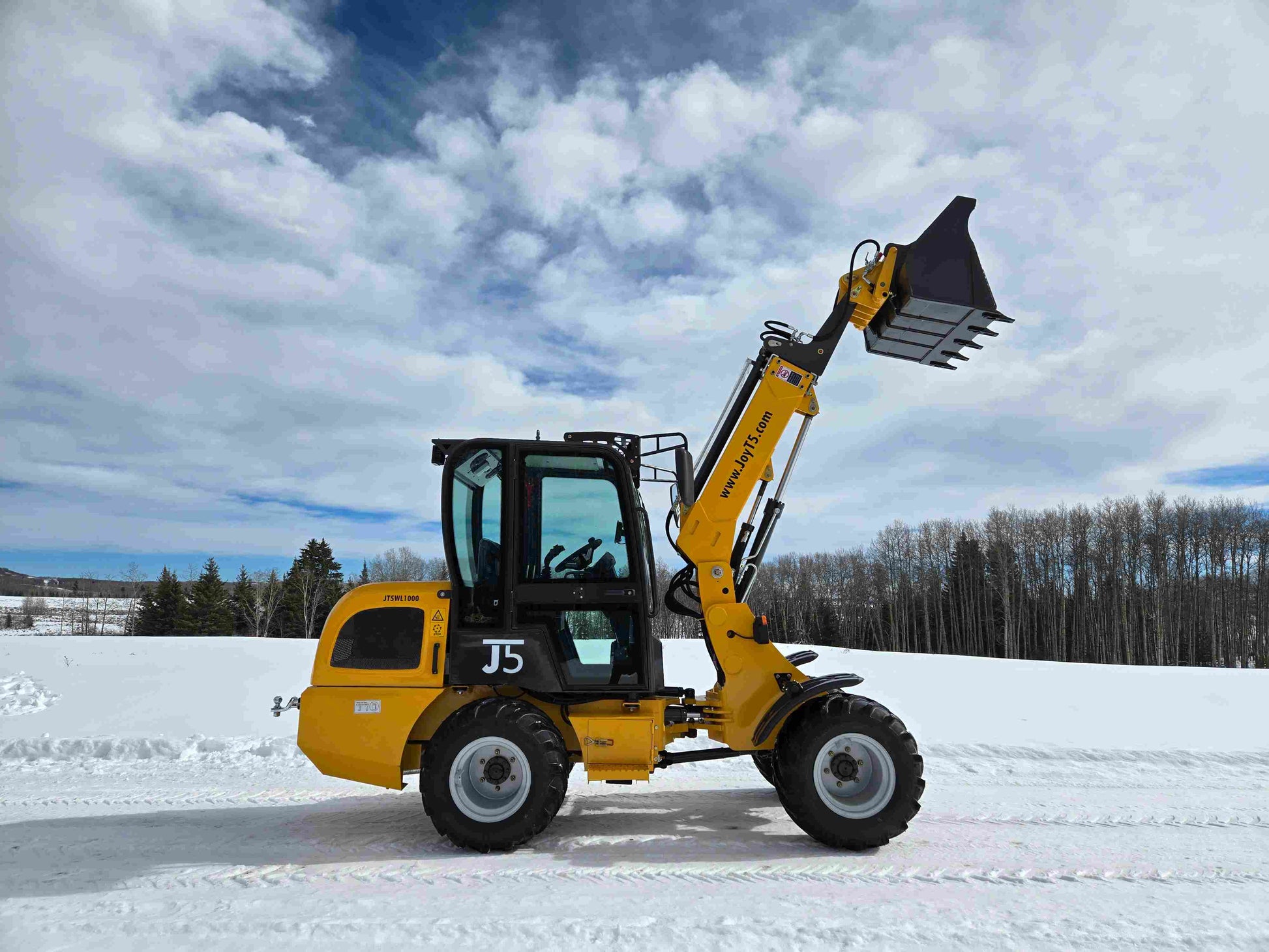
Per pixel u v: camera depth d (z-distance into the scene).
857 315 4.98
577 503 4.55
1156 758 6.49
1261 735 7.39
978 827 4.57
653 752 4.32
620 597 4.43
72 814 4.98
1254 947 2.87
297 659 12.52
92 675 10.55
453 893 3.49
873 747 4.16
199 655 12.91
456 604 4.41
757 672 4.61
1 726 7.64
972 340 5.12
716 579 4.74
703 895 3.44
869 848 4.13
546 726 4.22
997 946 2.87
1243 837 4.36
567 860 3.98
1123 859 3.95
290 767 6.36
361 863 3.95
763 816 4.86
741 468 4.84
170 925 3.11
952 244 4.88
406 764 4.49
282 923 3.11
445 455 4.78
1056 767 6.23
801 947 2.87
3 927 3.12
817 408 4.95
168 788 5.67
